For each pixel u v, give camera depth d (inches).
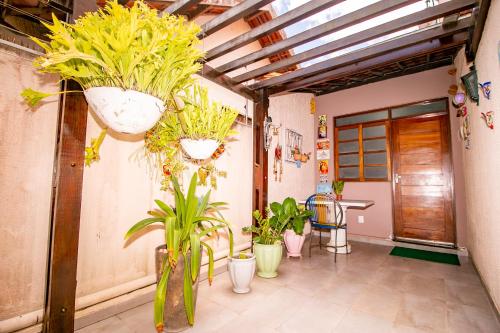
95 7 66.5
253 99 135.1
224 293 91.3
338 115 204.2
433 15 72.7
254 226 121.0
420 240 166.2
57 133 63.1
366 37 82.4
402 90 177.3
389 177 179.3
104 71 39.8
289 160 177.2
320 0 67.7
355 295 91.0
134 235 81.8
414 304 84.5
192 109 64.7
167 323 67.0
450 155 159.6
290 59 99.3
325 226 136.6
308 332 67.6
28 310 59.9
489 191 84.0
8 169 57.9
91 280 71.2
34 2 58.5
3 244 57.1
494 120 73.4
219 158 114.5
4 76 57.9
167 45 42.5
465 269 120.5
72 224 61.8
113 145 77.1
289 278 106.9
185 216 68.6
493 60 69.9
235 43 86.3
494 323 73.1
